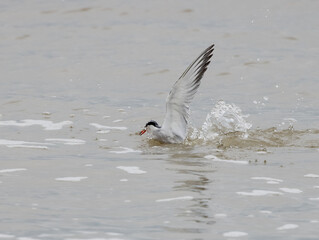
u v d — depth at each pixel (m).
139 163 12.64
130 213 9.81
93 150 13.77
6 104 18.22
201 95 19.55
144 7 32.34
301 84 20.34
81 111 17.55
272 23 28.98
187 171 12.00
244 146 13.95
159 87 20.56
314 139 14.49
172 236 8.94
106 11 31.78
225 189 10.88
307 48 24.98
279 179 11.43
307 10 31.09
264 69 22.28
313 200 10.33
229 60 23.45
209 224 9.34
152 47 25.73
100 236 8.95
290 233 9.02
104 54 24.69
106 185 11.20
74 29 28.80
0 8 32.66
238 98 19.03
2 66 23.16
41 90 19.94
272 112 17.39
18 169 12.23
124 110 17.72
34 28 28.97
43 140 14.60
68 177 11.70
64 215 9.75
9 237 8.93
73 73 22.17
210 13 31.08
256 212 9.81
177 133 14.41
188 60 23.70
